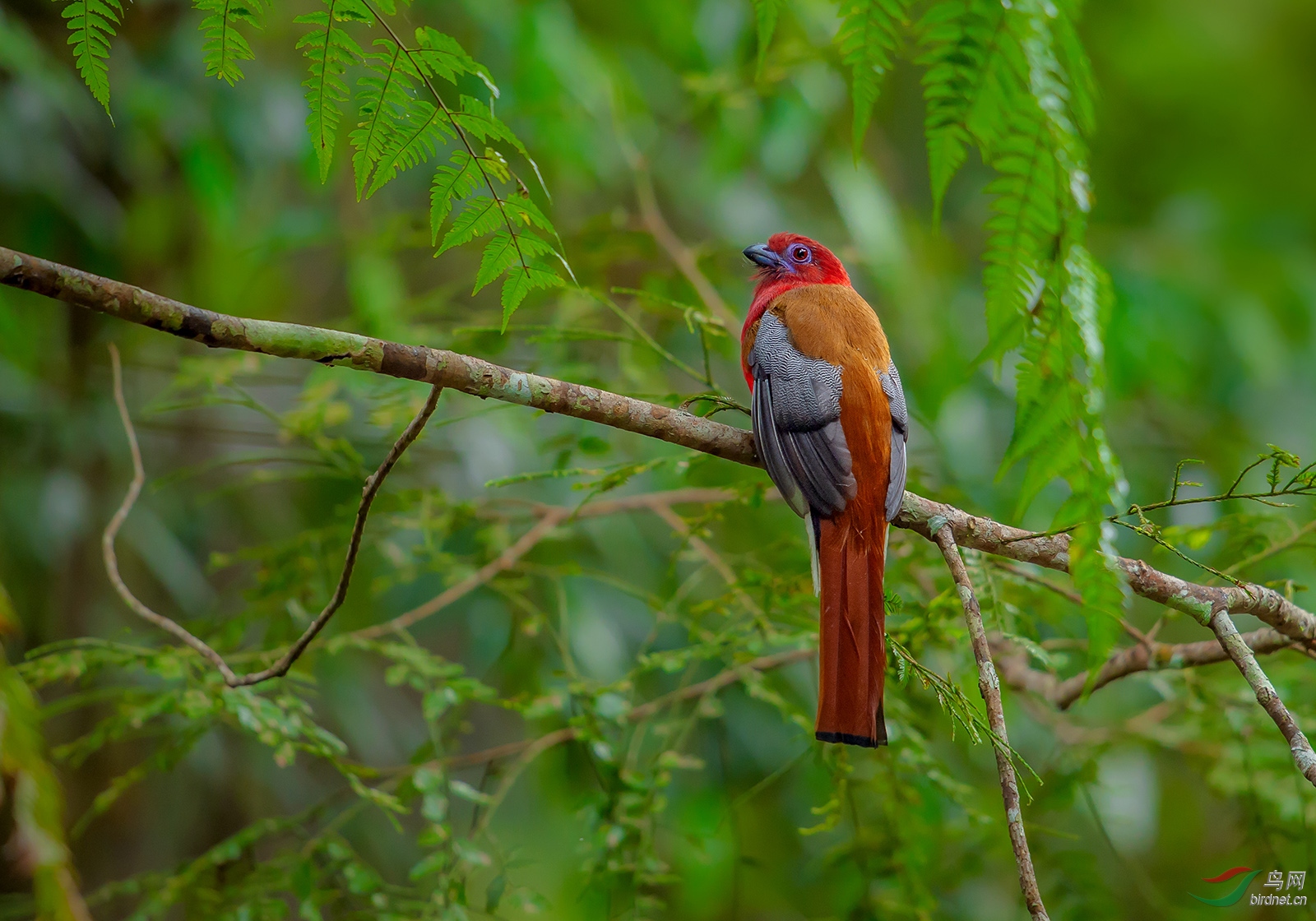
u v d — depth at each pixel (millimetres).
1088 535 4316
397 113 4418
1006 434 12703
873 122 14570
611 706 7824
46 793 3771
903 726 7621
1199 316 13711
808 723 7688
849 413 7000
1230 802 9289
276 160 11805
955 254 14867
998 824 8172
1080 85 4086
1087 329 4066
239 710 6688
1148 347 13102
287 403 12648
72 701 7246
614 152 12570
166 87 11312
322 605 8633
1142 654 7895
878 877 7633
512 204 4578
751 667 8570
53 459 11328
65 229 11461
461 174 4570
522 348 11031
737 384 13039
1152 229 15734
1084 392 4133
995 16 3881
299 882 7113
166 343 11719
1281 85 17891
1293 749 5355
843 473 6809
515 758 8883
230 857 7242
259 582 8906
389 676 7645
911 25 3990
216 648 8391
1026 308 4156
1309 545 7527
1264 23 17828
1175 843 12078
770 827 10758
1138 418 13625
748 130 11945
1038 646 6809
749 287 12602
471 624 10984
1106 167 16984
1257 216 16938
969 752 10125
